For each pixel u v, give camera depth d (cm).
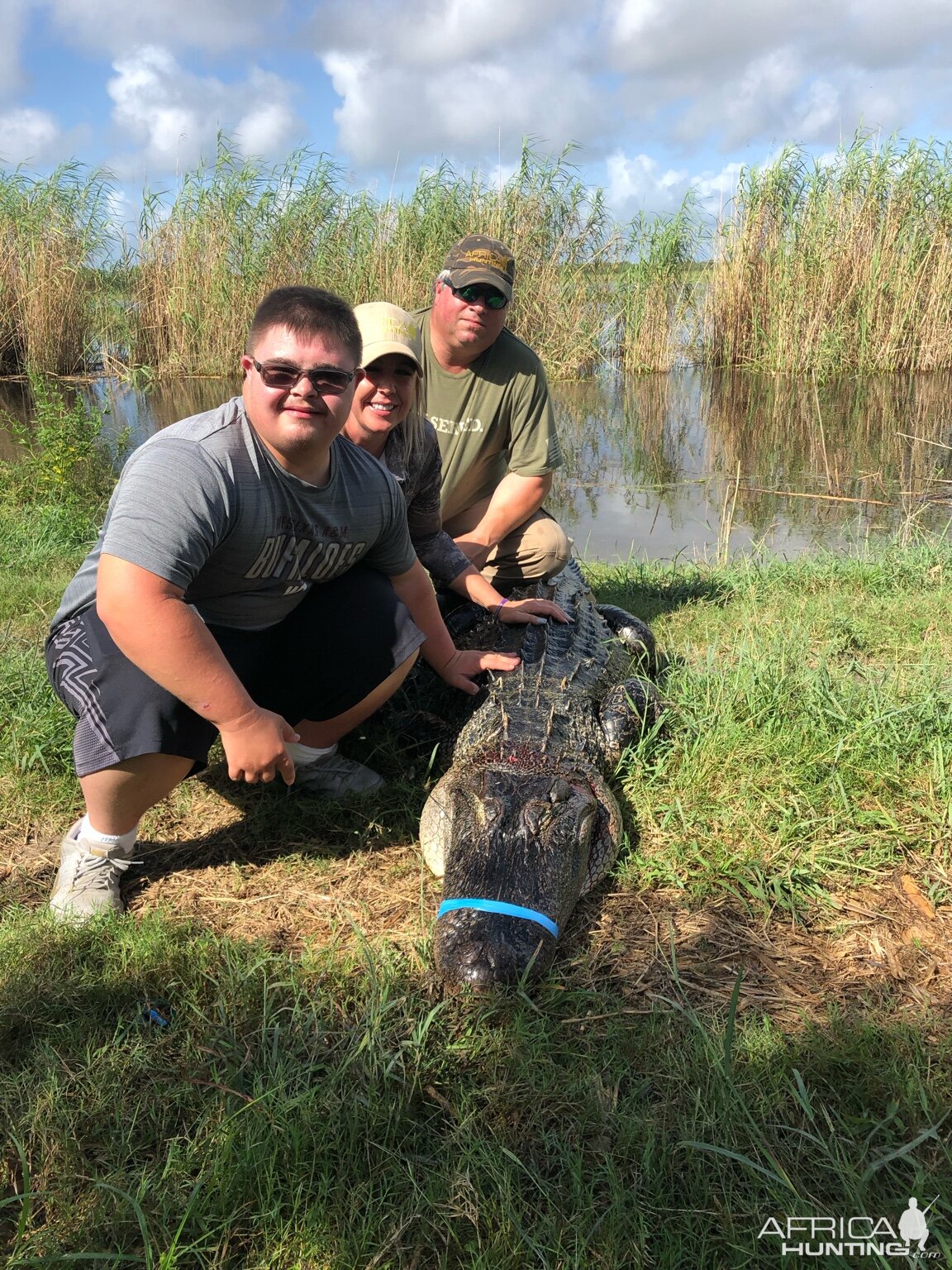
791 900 279
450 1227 175
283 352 237
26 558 641
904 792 328
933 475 1007
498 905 262
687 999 244
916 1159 190
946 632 499
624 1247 172
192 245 1636
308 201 1623
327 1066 215
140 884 294
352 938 268
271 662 309
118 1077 210
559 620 440
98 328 1730
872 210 1598
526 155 1564
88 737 265
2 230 1658
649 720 390
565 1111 205
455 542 502
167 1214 176
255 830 319
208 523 246
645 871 301
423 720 396
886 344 1612
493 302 441
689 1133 193
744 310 1722
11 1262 166
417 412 384
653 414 1378
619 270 1802
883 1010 236
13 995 228
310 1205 180
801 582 623
